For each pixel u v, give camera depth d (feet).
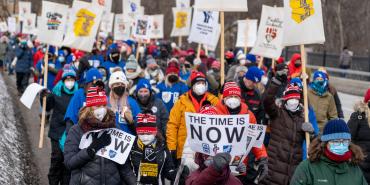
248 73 28.19
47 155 38.24
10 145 36.65
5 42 98.68
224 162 16.34
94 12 36.86
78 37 36.83
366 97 24.61
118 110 23.21
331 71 110.93
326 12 131.44
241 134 18.92
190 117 18.97
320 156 17.11
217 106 23.12
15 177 30.09
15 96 67.82
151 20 60.64
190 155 21.58
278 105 25.95
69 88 28.96
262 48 40.50
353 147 17.20
